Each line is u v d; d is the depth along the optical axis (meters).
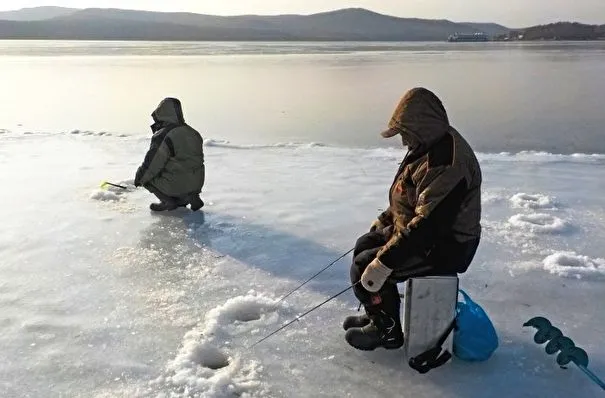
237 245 4.91
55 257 4.65
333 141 11.62
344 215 5.76
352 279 3.20
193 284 4.15
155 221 5.53
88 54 53.69
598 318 3.64
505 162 8.34
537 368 3.10
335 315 3.69
